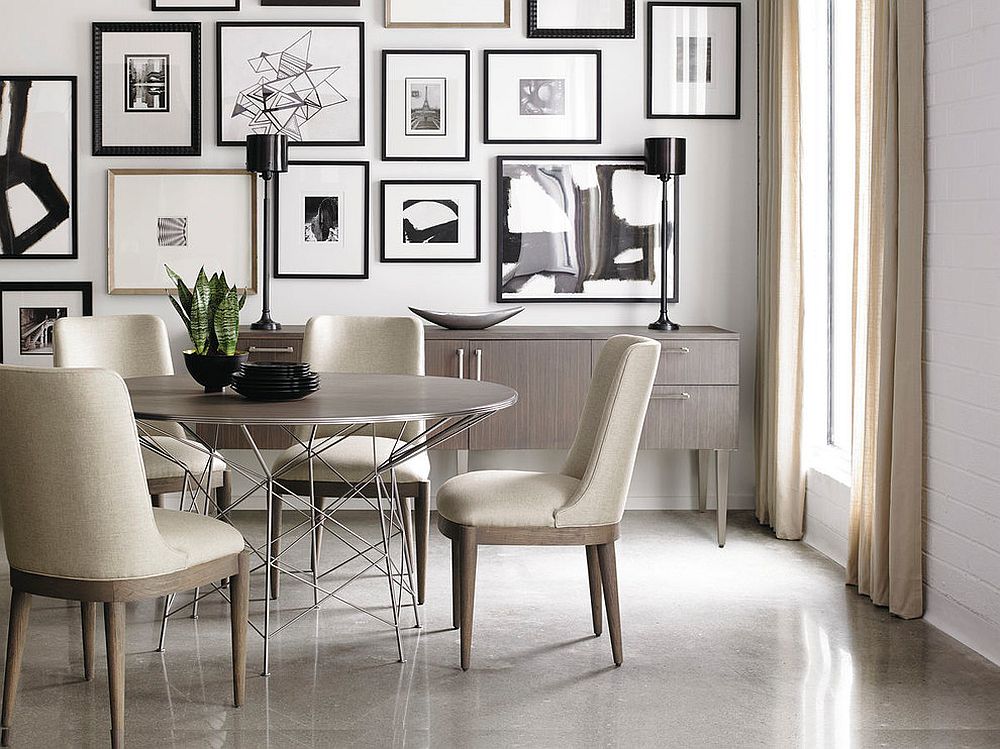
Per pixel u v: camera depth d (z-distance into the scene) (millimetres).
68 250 5020
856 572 3938
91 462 2459
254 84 5008
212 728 2686
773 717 2775
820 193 4617
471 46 5023
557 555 4379
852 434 3920
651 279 5102
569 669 3107
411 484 3643
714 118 5055
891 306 3539
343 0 4996
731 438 4598
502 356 4594
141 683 2990
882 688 2973
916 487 3502
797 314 4598
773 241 4672
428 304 5109
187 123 5000
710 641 3352
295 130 5027
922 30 3393
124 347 4137
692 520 5008
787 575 4105
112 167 5020
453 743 2605
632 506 5219
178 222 5027
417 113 5031
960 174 3234
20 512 2537
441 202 5066
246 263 5051
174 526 2711
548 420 4621
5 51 4973
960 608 3330
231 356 3189
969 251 3197
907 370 3479
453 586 3461
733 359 4602
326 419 2705
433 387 3361
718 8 5027
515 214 5062
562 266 5090
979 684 3000
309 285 5082
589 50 5020
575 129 5055
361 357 4145
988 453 3127
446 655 3217
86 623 3008
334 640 3350
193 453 3758
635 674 3070
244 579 2818
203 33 5000
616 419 3037
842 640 3359
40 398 2430
